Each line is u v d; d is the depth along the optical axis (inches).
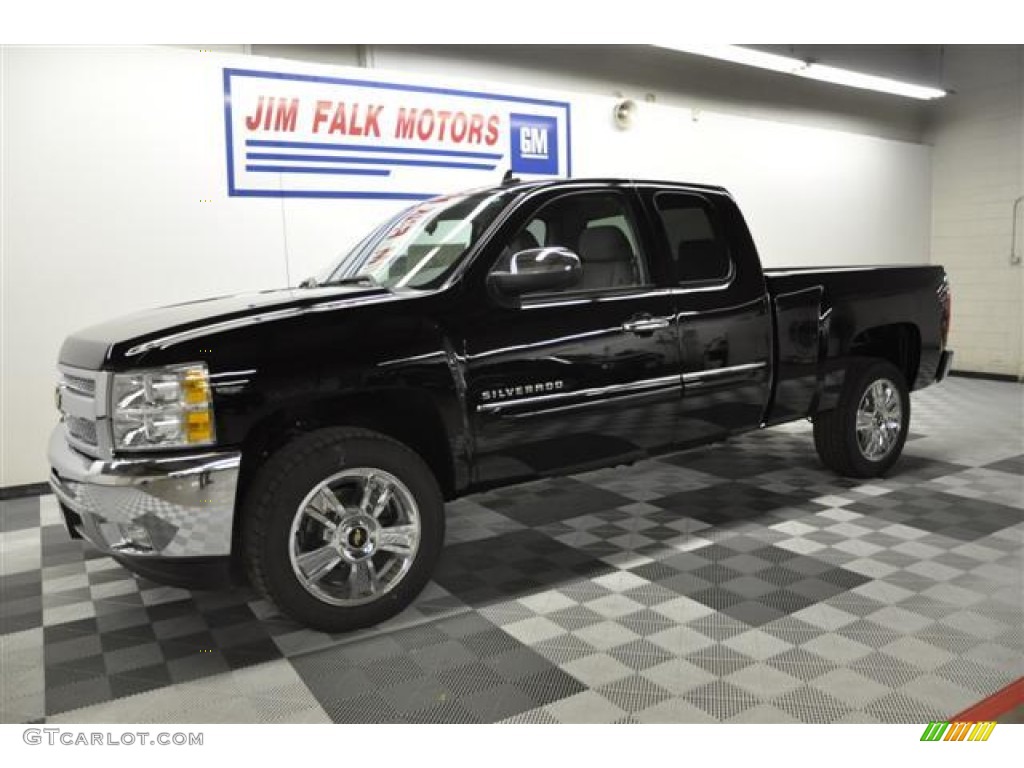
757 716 88.4
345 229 239.6
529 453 126.0
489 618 115.6
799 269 169.0
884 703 90.3
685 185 149.6
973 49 380.5
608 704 92.0
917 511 159.0
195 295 217.2
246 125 220.7
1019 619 110.7
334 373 107.5
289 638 111.8
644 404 136.8
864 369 176.6
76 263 201.0
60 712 94.3
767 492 174.6
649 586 125.4
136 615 121.2
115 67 201.9
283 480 104.5
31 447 199.5
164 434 100.3
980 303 385.7
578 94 286.8
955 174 395.9
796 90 361.4
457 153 259.6
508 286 120.3
